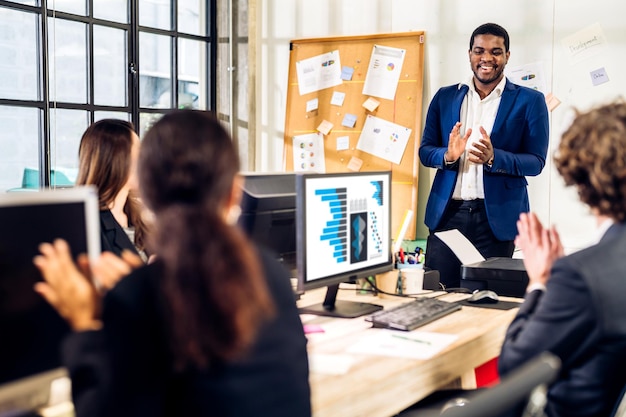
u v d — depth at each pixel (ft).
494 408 2.99
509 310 8.14
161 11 16.63
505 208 12.19
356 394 5.33
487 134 11.90
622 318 4.75
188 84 17.54
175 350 3.42
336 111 16.47
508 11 14.49
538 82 14.26
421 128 15.44
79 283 4.29
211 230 3.52
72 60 14.71
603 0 13.60
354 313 7.74
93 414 3.42
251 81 17.58
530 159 12.00
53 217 4.38
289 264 8.29
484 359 7.14
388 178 8.60
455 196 12.53
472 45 12.45
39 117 14.15
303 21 16.93
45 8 13.97
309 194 7.32
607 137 4.92
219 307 3.41
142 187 3.75
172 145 3.67
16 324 4.17
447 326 7.35
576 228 14.03
